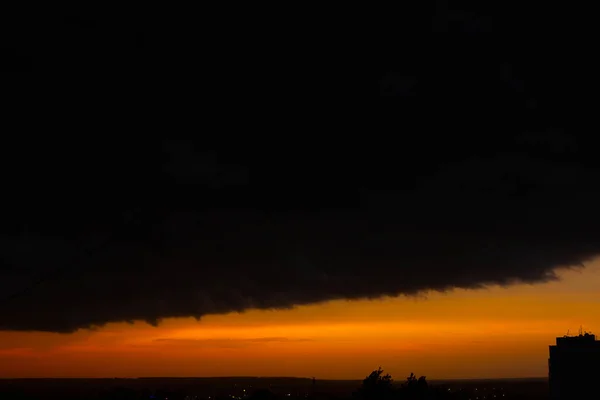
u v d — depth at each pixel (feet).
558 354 469.16
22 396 592.60
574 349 464.24
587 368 457.27
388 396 370.53
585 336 464.24
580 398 456.86
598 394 453.17
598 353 456.45
